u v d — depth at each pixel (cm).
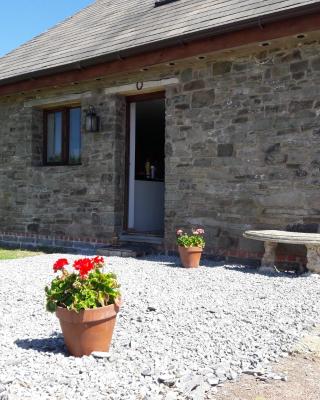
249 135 736
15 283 600
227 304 473
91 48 945
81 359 322
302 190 681
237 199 748
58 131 1057
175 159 822
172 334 379
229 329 390
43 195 1032
